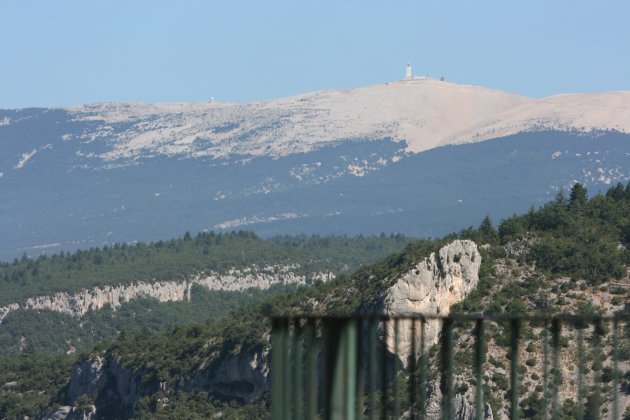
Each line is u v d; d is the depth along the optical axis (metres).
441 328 111.81
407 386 105.50
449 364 108.50
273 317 100.12
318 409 99.25
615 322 113.25
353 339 101.00
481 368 108.94
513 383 109.25
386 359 103.31
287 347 99.75
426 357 108.88
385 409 103.50
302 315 100.25
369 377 102.88
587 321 111.62
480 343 108.75
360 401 100.94
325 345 100.31
